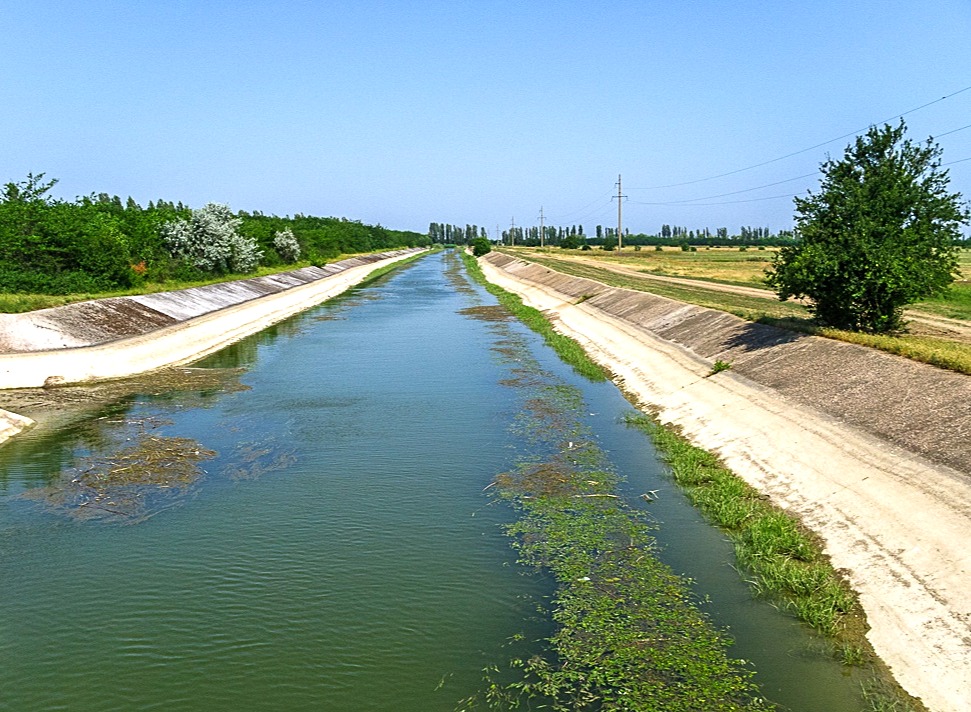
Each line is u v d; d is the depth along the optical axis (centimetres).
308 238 10212
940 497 1266
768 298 4566
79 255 4362
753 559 1289
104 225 4675
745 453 1809
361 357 3356
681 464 1795
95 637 1076
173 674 988
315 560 1312
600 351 3428
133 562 1311
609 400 2530
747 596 1184
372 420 2239
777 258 2661
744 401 2114
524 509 1543
